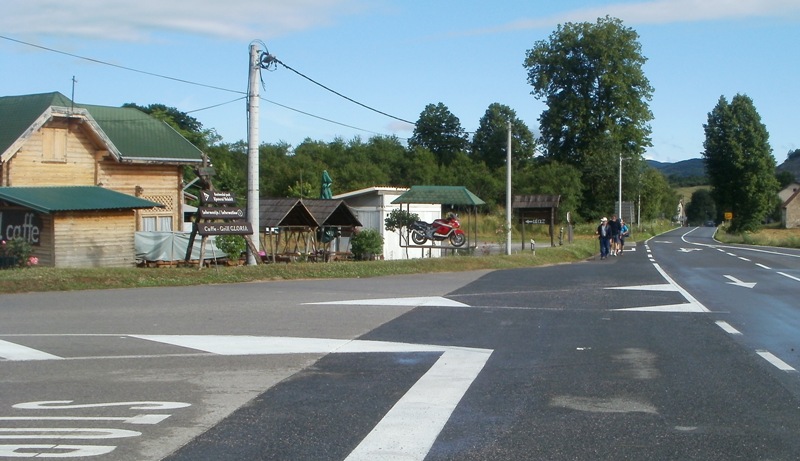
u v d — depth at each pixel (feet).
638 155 265.13
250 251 77.71
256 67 78.54
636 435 21.66
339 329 40.60
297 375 29.37
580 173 256.93
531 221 138.00
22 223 80.74
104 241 81.82
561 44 259.39
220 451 20.07
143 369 30.37
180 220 103.65
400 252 123.75
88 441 20.89
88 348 34.76
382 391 26.81
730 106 289.94
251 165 78.54
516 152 322.75
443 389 27.14
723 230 305.53
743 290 63.31
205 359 32.37
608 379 28.94
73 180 91.15
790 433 21.94
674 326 42.65
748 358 33.24
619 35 255.29
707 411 24.30
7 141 85.15
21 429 22.00
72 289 58.44
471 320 44.34
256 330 40.04
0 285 56.24
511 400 25.62
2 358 32.50
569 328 41.70
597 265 98.43
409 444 20.72
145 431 21.84
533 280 71.00
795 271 85.92
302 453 19.92
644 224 306.96
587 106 257.55
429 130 323.98
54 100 93.30
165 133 105.70
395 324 42.52
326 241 112.06
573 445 20.70
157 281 62.85
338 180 227.61
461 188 115.34
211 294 56.24
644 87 259.39
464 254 115.03
